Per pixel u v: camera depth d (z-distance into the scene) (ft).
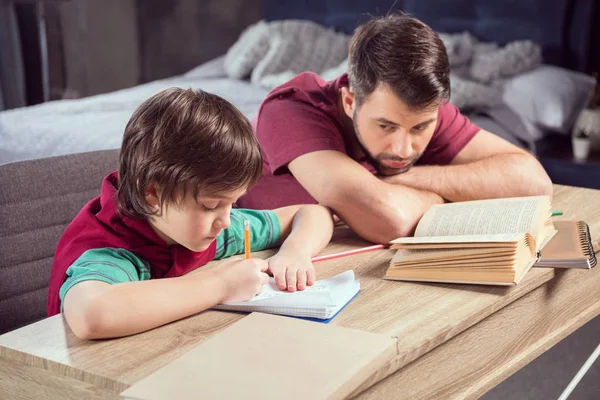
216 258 4.16
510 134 9.97
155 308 3.16
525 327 3.90
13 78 13.51
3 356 3.05
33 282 4.74
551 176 10.12
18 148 8.75
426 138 4.77
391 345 2.84
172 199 3.21
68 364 2.86
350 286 3.63
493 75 10.41
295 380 2.55
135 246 3.60
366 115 4.69
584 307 4.43
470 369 3.49
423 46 4.46
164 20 14.38
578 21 10.84
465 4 11.59
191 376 2.60
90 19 13.97
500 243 3.65
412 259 3.84
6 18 13.26
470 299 3.56
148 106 3.30
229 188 3.26
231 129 3.26
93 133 9.02
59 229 4.86
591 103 10.19
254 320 3.10
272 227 4.37
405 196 4.63
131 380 2.72
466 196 5.10
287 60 12.16
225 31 14.56
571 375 4.04
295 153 4.93
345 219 4.61
